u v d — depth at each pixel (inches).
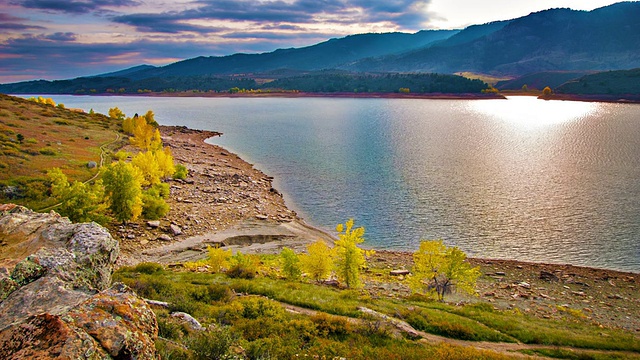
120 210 1987.0
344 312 1019.9
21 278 419.5
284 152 4623.5
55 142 3627.0
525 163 3868.1
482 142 5201.8
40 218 586.2
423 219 2450.8
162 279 1214.9
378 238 2214.6
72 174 2691.9
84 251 492.4
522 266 1843.0
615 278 1715.1
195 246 1951.3
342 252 1380.4
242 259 1533.0
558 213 2484.0
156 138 4069.9
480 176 3380.9
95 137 4347.9
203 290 1073.5
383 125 7229.3
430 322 1010.1
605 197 2746.1
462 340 952.3
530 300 1471.5
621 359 920.9
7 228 545.6
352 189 3083.2
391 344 829.8
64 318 329.1
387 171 3634.4
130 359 327.0
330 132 6343.5
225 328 644.1
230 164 3863.2
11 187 2245.3
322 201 2817.4
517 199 2753.4
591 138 5369.1
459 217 2464.3
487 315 1140.5
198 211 2413.9
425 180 3294.8
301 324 850.8
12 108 5024.6
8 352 287.7
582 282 1669.5
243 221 2353.6
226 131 6486.2
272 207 2640.3
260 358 619.8
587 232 2206.0
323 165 3927.2
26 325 310.3
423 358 762.2
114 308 365.7
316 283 1425.9
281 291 1160.2
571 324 1178.0
